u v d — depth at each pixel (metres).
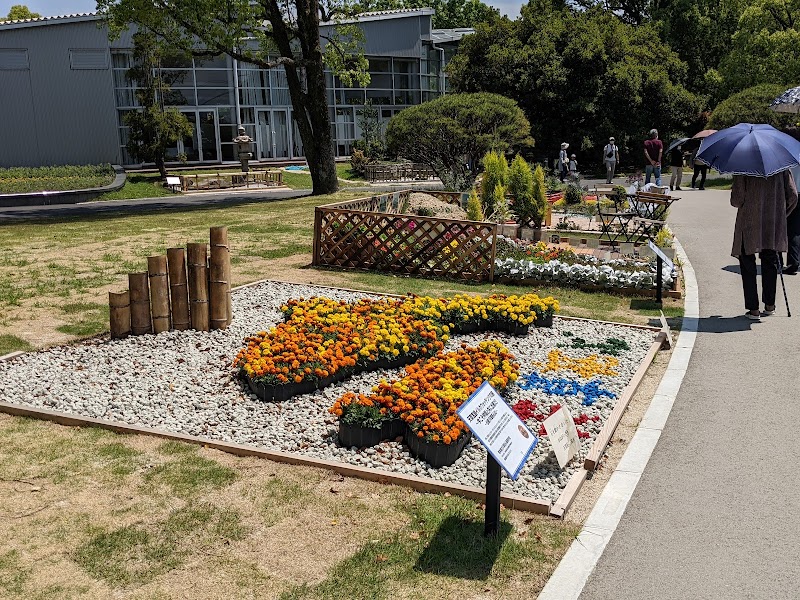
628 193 16.42
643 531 4.48
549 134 38.38
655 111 38.41
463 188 22.81
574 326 8.86
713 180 29.22
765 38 36.44
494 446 4.05
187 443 5.57
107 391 6.55
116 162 35.81
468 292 10.70
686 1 44.19
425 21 44.06
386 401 5.64
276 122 40.34
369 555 4.12
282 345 6.93
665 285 10.40
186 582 3.88
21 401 6.33
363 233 12.23
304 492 4.84
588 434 5.71
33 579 3.87
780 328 8.70
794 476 5.18
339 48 27.59
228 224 17.72
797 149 8.84
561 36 38.62
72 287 10.62
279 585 3.86
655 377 7.20
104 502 4.67
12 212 22.92
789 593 3.88
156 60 31.62
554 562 4.13
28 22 33.22
